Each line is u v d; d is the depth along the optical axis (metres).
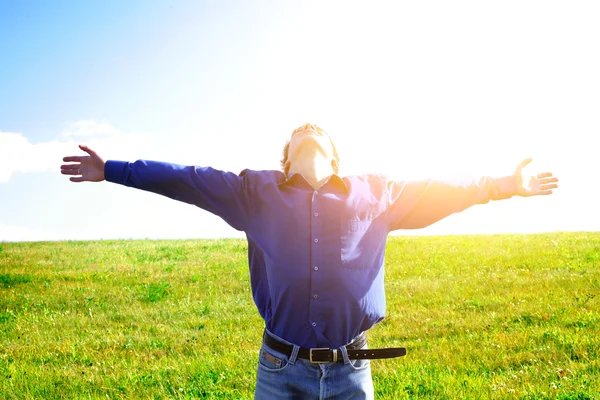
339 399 3.63
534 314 12.16
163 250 26.89
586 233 27.16
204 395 8.12
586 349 9.37
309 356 3.57
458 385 7.93
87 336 12.46
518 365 8.95
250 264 3.94
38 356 10.71
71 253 25.88
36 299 16.53
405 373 8.72
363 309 3.64
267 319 3.72
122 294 17.23
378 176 4.05
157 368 9.65
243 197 3.78
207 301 16.25
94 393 8.41
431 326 12.11
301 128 4.19
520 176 4.03
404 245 25.16
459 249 23.28
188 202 3.90
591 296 13.41
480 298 14.56
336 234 3.61
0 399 8.21
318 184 3.85
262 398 3.72
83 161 3.87
